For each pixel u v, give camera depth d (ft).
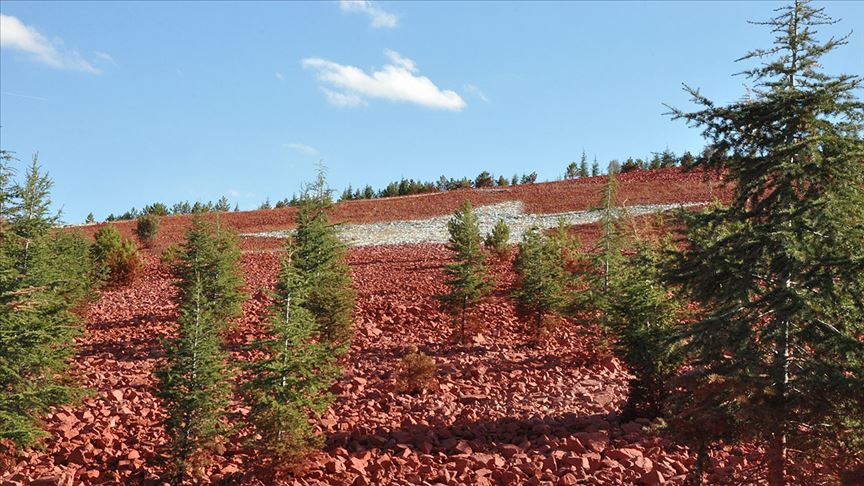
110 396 44.88
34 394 31.71
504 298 78.79
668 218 27.37
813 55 23.56
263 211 190.90
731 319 24.22
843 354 22.16
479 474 31.89
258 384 31.42
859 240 22.34
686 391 25.71
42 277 38.19
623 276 53.01
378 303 77.10
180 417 31.17
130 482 31.65
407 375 47.32
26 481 30.48
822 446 22.85
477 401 45.16
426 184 252.62
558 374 51.44
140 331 68.74
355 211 181.68
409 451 34.96
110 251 96.22
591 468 32.68
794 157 24.31
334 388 47.57
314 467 32.63
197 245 66.44
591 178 213.25
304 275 55.83
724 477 29.78
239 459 34.37
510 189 205.57
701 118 24.94
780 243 23.34
